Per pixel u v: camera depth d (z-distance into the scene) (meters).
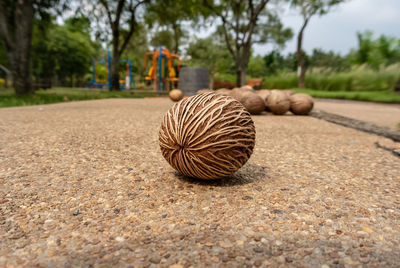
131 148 0.32
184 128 0.19
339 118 0.63
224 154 0.19
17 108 0.70
